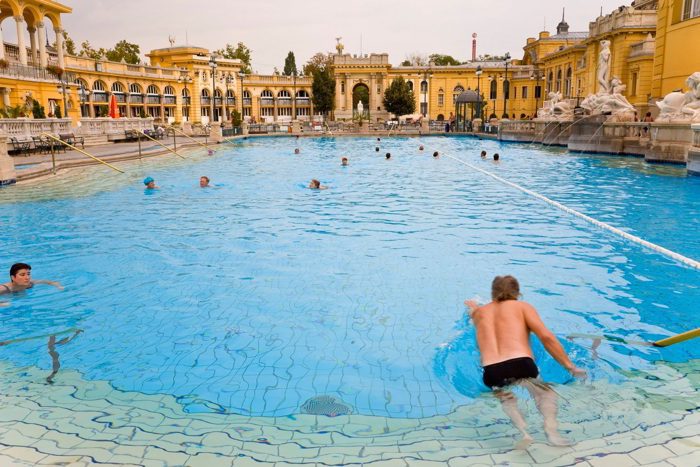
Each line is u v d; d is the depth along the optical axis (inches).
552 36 2837.1
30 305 254.4
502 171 805.9
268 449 138.0
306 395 167.9
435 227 416.8
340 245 363.6
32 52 1696.6
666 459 130.4
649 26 1556.3
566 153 1122.0
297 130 2193.7
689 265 305.4
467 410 156.7
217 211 492.7
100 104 2228.1
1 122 957.2
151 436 144.6
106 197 572.1
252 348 204.5
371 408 159.5
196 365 190.4
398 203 530.0
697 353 193.5
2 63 1314.0
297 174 791.1
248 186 658.2
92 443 141.3
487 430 145.1
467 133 2012.8
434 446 138.3
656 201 510.3
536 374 160.9
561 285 273.7
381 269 306.8
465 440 140.9
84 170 828.6
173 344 208.8
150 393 169.9
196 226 427.5
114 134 1423.5
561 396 159.2
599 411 153.5
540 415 148.6
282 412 157.8
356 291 269.9
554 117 1378.0
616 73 1630.2
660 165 831.1
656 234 377.4
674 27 1170.6
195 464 131.3
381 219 450.9
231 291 271.6
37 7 1557.6
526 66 2960.1
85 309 248.2
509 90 3070.9
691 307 242.5
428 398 164.7
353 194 591.8
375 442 140.9
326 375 181.6
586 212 461.7
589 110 1140.5
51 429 148.6
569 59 2203.5
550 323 224.2
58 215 474.0
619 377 174.9
